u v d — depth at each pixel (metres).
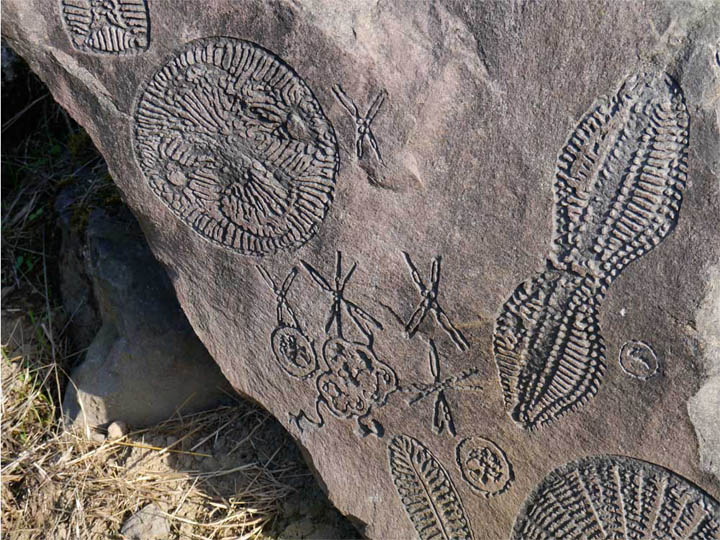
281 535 2.61
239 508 2.64
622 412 2.10
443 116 2.06
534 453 2.21
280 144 2.18
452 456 2.29
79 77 2.22
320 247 2.23
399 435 2.31
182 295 2.40
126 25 2.16
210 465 2.74
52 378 2.92
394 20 2.06
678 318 1.99
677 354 2.02
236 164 2.23
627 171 1.98
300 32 2.08
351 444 2.36
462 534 2.33
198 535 2.58
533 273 2.08
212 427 2.83
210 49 2.14
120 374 2.79
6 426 2.80
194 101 2.19
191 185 2.28
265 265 2.29
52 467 2.70
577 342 2.10
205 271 2.36
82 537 2.57
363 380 2.30
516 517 2.27
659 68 1.93
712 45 1.90
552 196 2.03
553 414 2.17
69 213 3.09
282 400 2.39
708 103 1.91
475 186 2.08
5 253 3.18
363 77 2.07
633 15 1.93
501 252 2.09
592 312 2.06
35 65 2.24
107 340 2.87
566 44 1.97
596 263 2.04
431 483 2.32
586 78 1.97
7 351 2.97
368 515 2.38
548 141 2.01
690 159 1.94
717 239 1.94
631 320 2.04
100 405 2.81
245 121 2.19
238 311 2.36
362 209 2.17
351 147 2.13
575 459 2.18
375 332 2.25
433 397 2.26
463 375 2.22
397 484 2.35
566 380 2.13
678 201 1.96
